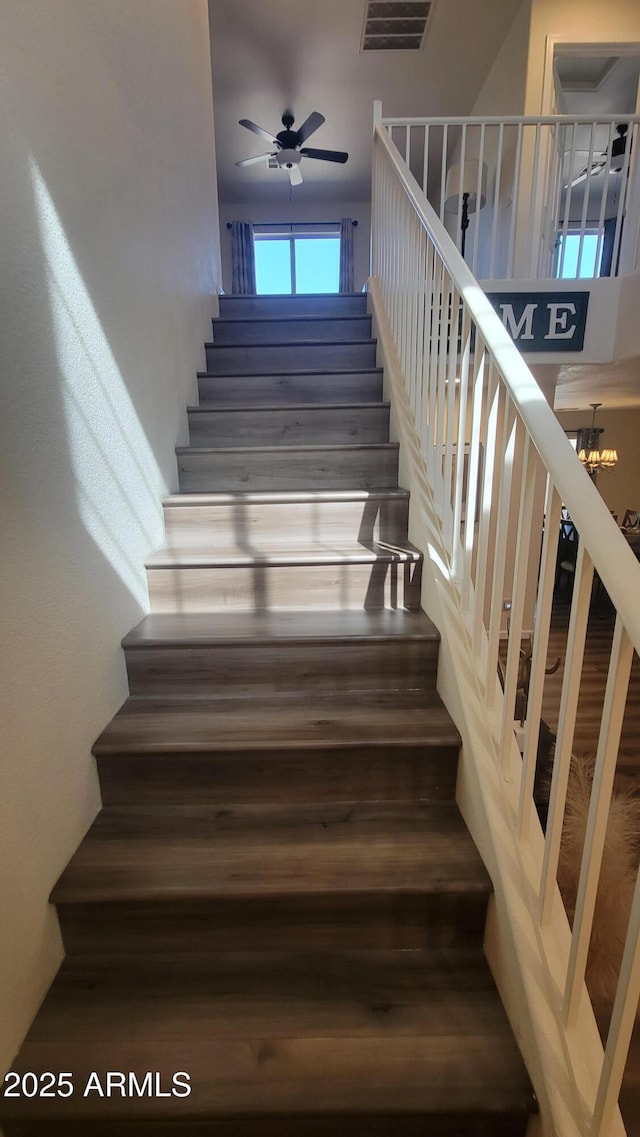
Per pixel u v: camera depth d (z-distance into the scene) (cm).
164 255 201
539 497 319
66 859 115
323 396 257
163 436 197
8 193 95
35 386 105
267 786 134
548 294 290
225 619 166
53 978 107
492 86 448
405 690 155
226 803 134
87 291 130
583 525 74
